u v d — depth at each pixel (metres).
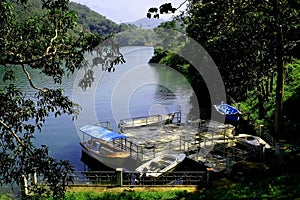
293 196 12.87
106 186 16.48
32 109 8.58
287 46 19.75
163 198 14.77
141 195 15.02
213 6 19.53
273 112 26.98
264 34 19.09
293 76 31.02
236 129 27.86
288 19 18.69
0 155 8.27
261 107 27.28
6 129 8.20
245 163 18.27
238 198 13.47
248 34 19.88
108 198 14.88
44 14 9.05
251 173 17.02
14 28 8.51
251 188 14.49
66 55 8.99
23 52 8.55
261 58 20.95
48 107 8.88
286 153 18.31
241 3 18.83
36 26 8.64
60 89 9.06
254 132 25.88
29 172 8.42
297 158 17.66
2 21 8.16
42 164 8.48
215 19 20.30
